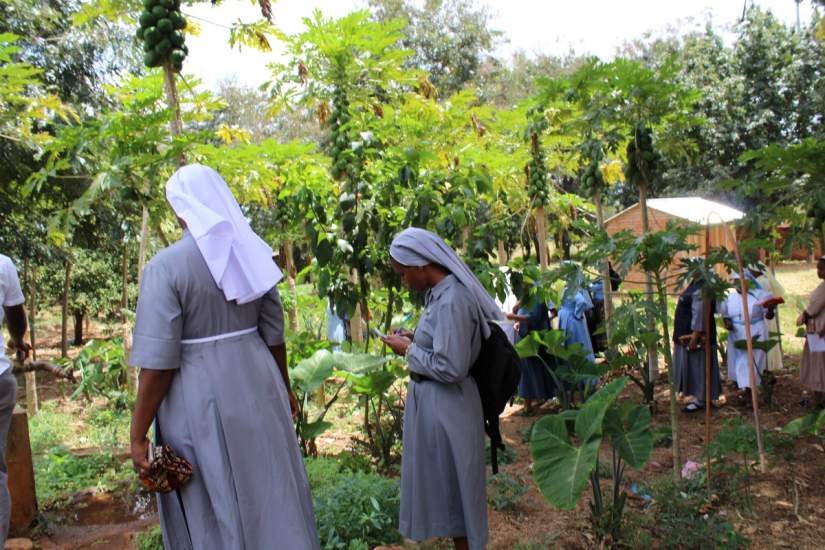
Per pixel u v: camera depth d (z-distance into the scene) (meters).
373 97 6.98
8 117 5.78
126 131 4.50
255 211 11.10
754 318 7.11
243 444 2.52
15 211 9.19
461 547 3.47
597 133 5.67
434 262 3.32
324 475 4.95
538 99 5.94
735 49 21.72
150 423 2.49
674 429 4.79
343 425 7.18
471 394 3.37
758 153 5.33
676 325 7.23
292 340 6.27
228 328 2.60
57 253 10.38
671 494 4.43
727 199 20.53
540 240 7.07
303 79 6.48
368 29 6.27
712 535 3.88
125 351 8.44
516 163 7.75
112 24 9.92
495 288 5.72
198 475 2.50
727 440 4.79
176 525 2.58
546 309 7.31
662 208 10.58
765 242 4.64
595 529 4.02
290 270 9.02
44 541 4.49
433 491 3.34
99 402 9.25
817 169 5.27
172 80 4.30
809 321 6.70
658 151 5.56
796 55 20.58
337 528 3.87
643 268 4.60
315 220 5.61
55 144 4.63
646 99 5.15
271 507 2.55
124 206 8.85
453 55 22.48
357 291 5.83
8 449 4.51
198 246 2.56
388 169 5.89
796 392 7.73
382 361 5.52
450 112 8.03
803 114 20.44
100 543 4.31
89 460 6.00
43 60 9.53
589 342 7.62
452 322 3.18
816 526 4.09
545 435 3.61
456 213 5.48
